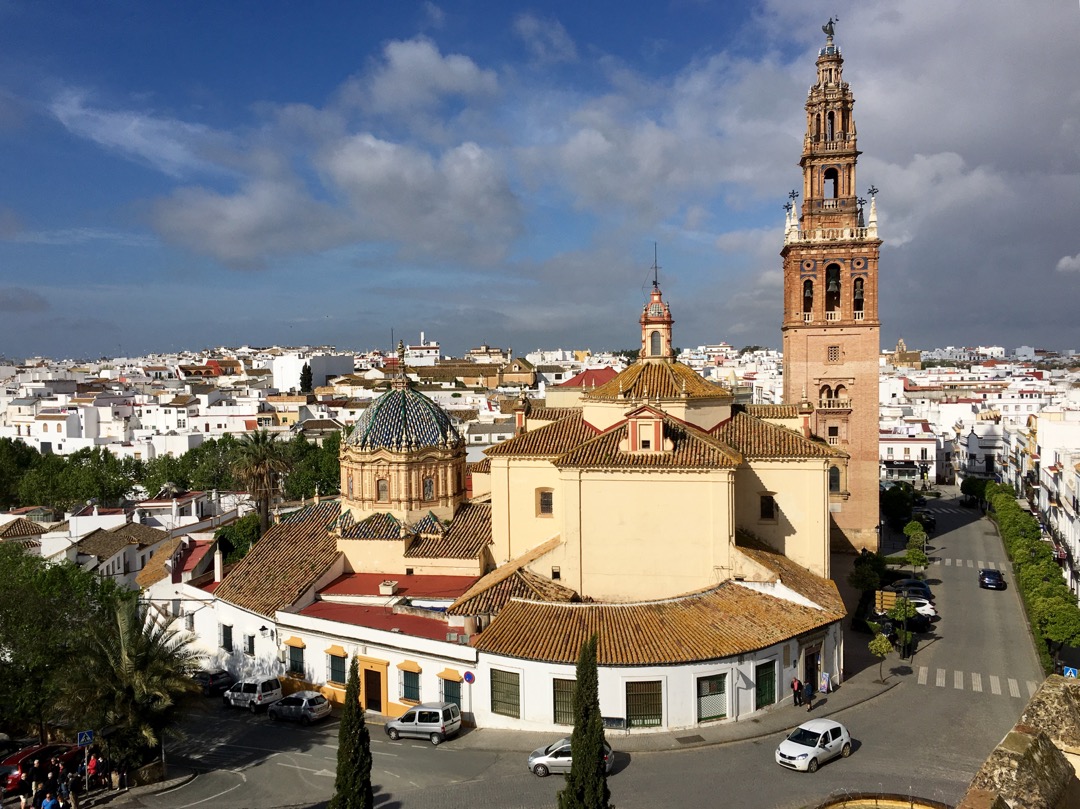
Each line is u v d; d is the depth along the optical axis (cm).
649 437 5441
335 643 5334
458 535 6438
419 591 5950
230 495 12012
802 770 4041
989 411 16688
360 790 3200
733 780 3978
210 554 7906
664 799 3812
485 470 7294
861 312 8925
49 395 19300
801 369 9019
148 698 4397
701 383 6431
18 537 8956
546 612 4916
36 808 4034
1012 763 1418
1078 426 10506
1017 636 6356
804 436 6706
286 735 4934
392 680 5081
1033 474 11619
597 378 11069
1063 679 1680
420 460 6544
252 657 5897
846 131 8975
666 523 5403
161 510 10444
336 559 6288
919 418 17488
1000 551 9569
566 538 5506
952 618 6856
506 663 4681
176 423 16700
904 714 4791
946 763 4141
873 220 8781
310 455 12494
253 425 16312
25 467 12938
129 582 8650
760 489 5847
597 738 2927
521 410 7050
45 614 5041
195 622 6456
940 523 11462
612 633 4681
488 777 4122
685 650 4547
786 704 4866
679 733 4509
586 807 2895
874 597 6888
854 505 8900
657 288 6569
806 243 8919
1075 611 5559
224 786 4272
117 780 4281
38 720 4972
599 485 5469
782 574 5234
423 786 4047
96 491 11775
